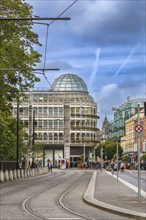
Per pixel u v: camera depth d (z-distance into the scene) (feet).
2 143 162.81
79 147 530.27
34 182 148.77
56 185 128.36
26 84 143.43
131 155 481.87
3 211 59.82
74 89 537.65
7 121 153.89
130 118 563.48
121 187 109.40
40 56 145.48
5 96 139.54
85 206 67.21
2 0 131.34
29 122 475.72
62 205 68.64
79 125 528.63
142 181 149.59
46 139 501.15
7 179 161.48
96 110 551.59
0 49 128.06
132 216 53.26
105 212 59.26
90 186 113.80
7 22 132.26
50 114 503.61
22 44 141.18
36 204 70.44
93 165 414.82
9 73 131.54
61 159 468.34
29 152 235.20
